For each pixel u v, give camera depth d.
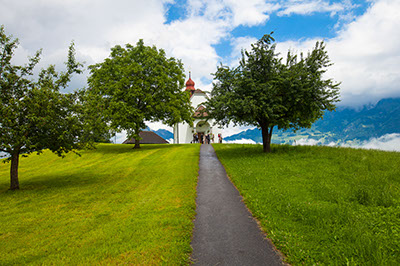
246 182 11.09
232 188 10.72
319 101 18.69
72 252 5.47
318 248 5.11
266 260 4.89
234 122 21.22
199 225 6.79
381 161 13.12
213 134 53.81
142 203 9.06
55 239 6.32
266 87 18.19
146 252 5.23
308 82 18.08
